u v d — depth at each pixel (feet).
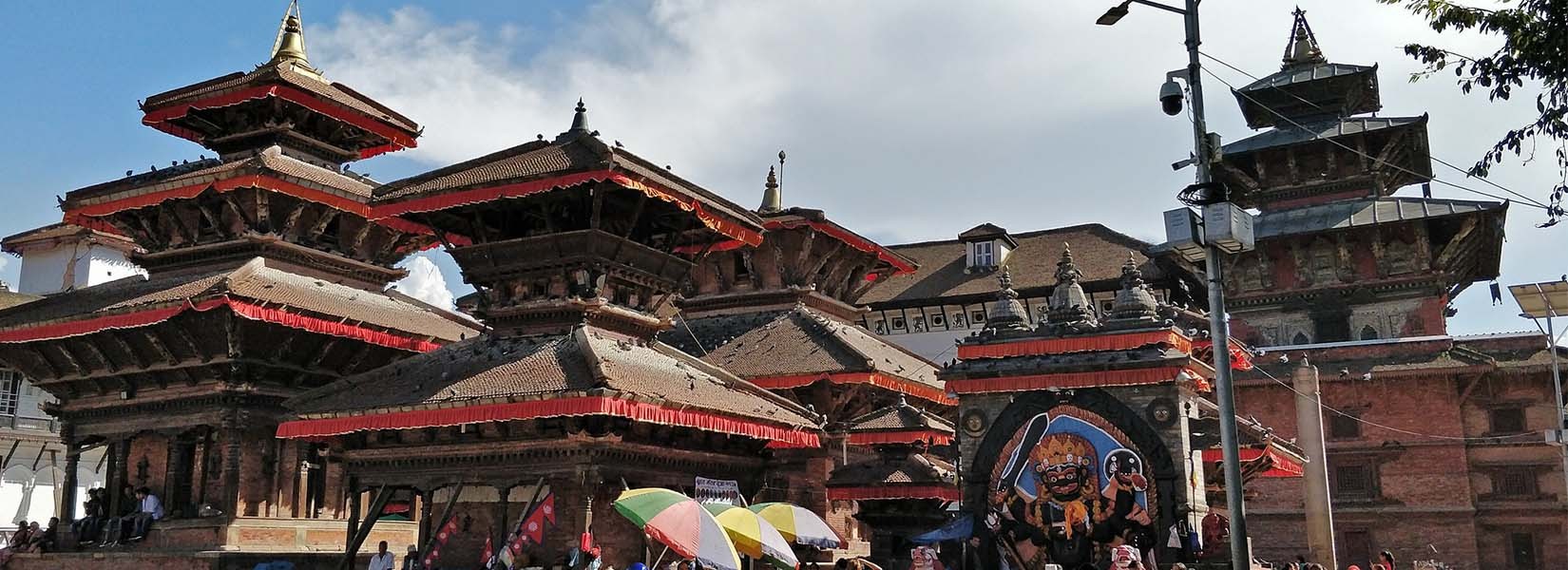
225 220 132.16
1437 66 63.87
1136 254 205.77
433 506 103.60
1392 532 182.91
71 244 214.48
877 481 108.06
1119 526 95.76
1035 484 99.76
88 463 219.82
